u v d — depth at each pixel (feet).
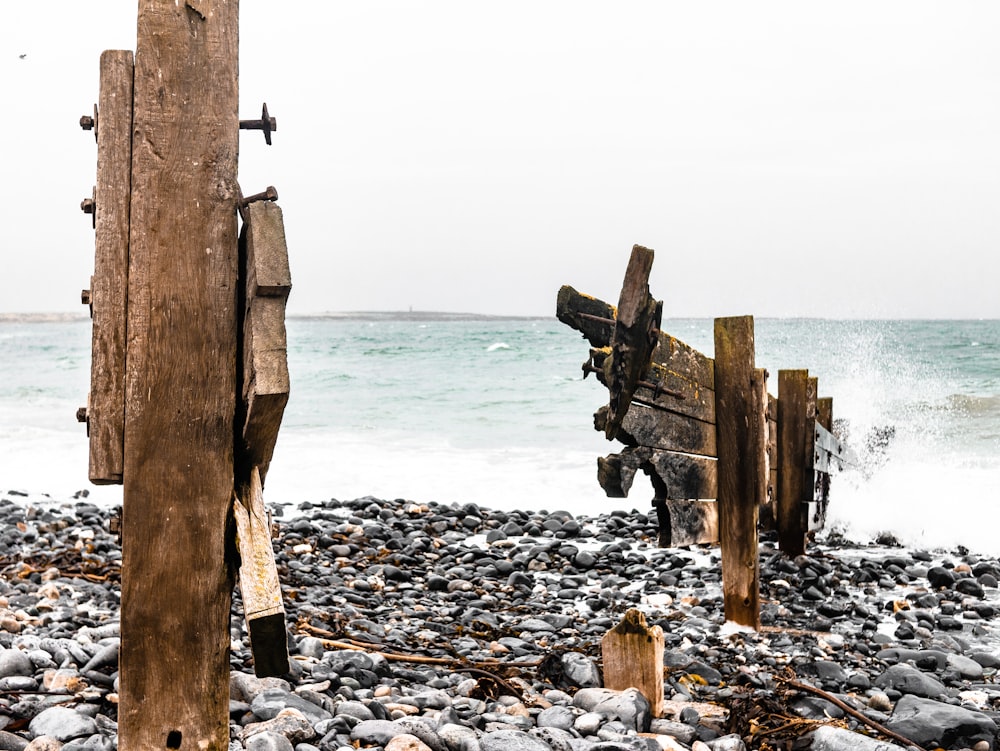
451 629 23.17
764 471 22.36
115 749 12.49
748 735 15.44
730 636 22.74
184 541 9.00
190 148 9.07
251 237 8.63
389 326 387.14
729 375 22.53
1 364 167.53
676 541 20.90
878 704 18.08
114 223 9.00
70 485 49.39
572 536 38.04
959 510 40.73
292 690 15.57
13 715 13.70
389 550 33.91
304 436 72.84
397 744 12.87
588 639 22.84
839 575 31.89
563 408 88.53
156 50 9.02
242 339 9.12
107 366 8.98
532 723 15.19
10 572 25.99
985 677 21.20
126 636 8.90
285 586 26.84
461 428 76.79
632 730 14.89
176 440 9.01
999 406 69.87
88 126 9.52
